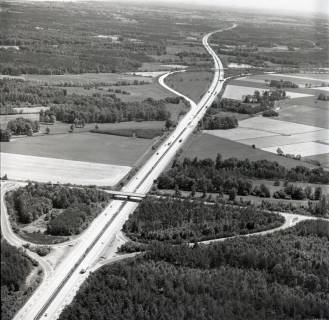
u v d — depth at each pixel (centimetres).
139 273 19088
